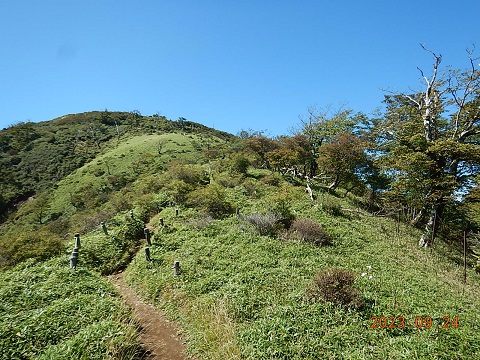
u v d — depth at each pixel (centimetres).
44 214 5772
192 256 1462
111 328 833
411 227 2658
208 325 908
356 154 3148
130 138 10819
